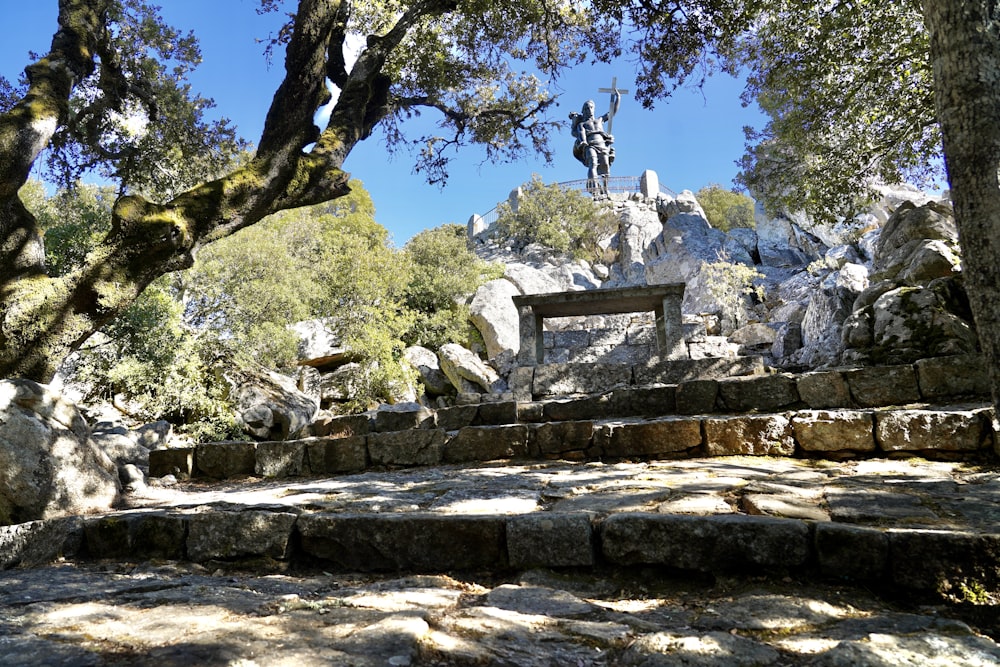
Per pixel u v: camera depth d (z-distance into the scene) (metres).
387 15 10.82
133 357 11.70
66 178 9.71
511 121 11.80
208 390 13.26
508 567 3.12
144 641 2.11
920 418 4.91
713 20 9.10
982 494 3.51
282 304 16.62
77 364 11.81
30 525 3.73
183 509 4.16
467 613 2.43
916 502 3.39
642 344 12.10
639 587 2.86
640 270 29.89
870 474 4.34
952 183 3.18
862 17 9.88
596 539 3.09
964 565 2.44
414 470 6.27
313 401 15.13
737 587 2.72
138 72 9.36
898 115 10.56
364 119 9.33
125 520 3.75
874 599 2.51
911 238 9.22
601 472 5.05
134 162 9.77
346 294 19.12
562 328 13.07
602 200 34.91
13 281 5.99
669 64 9.62
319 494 4.90
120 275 6.37
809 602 2.43
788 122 11.71
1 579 3.18
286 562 3.46
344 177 8.11
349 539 3.40
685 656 1.94
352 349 17.59
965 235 3.10
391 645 2.03
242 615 2.45
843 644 1.94
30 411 4.38
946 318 6.97
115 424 10.95
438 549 3.24
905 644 1.94
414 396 18.02
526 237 32.19
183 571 3.37
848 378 6.21
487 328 20.50
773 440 5.37
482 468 5.87
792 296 18.75
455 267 23.61
